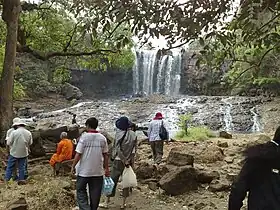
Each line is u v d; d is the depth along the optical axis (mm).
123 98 45812
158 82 48844
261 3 3785
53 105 38250
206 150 13195
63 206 7797
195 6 3654
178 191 8883
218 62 5348
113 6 3854
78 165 6707
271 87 38500
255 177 3354
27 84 40094
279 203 3258
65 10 19938
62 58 38125
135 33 3814
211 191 9156
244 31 4516
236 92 41281
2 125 15695
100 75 47625
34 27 20047
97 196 6676
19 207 7203
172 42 3834
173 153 10539
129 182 7797
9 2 16000
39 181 9664
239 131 29922
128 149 7832
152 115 33312
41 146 14156
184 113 33219
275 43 5539
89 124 6801
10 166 10266
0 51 20594
